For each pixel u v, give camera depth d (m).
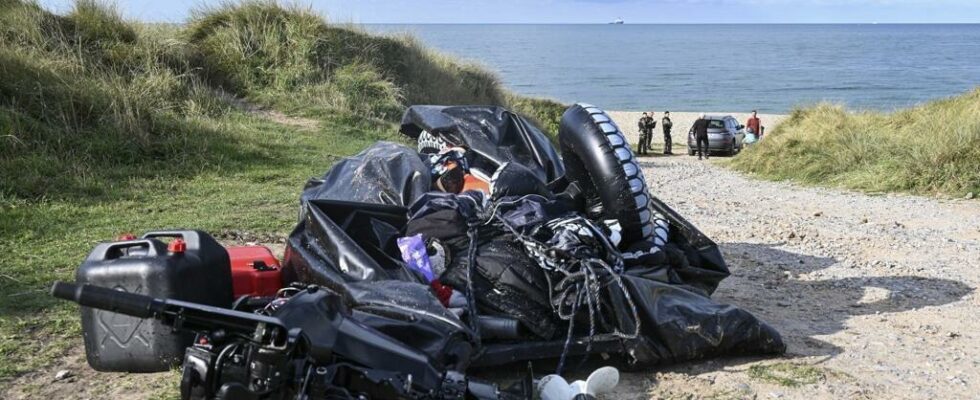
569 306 4.87
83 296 2.94
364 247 5.19
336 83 18.83
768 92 79.56
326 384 3.27
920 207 13.52
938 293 7.35
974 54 161.12
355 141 15.09
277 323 3.09
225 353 3.25
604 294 4.97
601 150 5.66
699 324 5.05
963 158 15.57
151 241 4.52
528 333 4.94
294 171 11.85
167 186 10.34
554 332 4.93
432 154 6.93
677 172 20.42
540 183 6.09
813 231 10.51
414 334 4.12
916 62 133.88
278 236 8.19
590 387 4.36
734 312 5.21
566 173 6.30
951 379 5.13
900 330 6.16
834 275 8.02
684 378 4.96
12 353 4.94
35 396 4.41
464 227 5.27
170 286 4.27
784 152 19.64
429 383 3.59
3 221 8.02
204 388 3.25
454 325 4.24
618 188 5.59
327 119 16.61
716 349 5.13
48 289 6.10
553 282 4.98
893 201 14.32
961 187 15.00
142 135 11.82
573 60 144.38
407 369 3.55
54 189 9.48
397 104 19.28
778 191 16.05
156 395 4.35
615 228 5.65
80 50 14.59
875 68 118.75
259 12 19.52
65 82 12.43
